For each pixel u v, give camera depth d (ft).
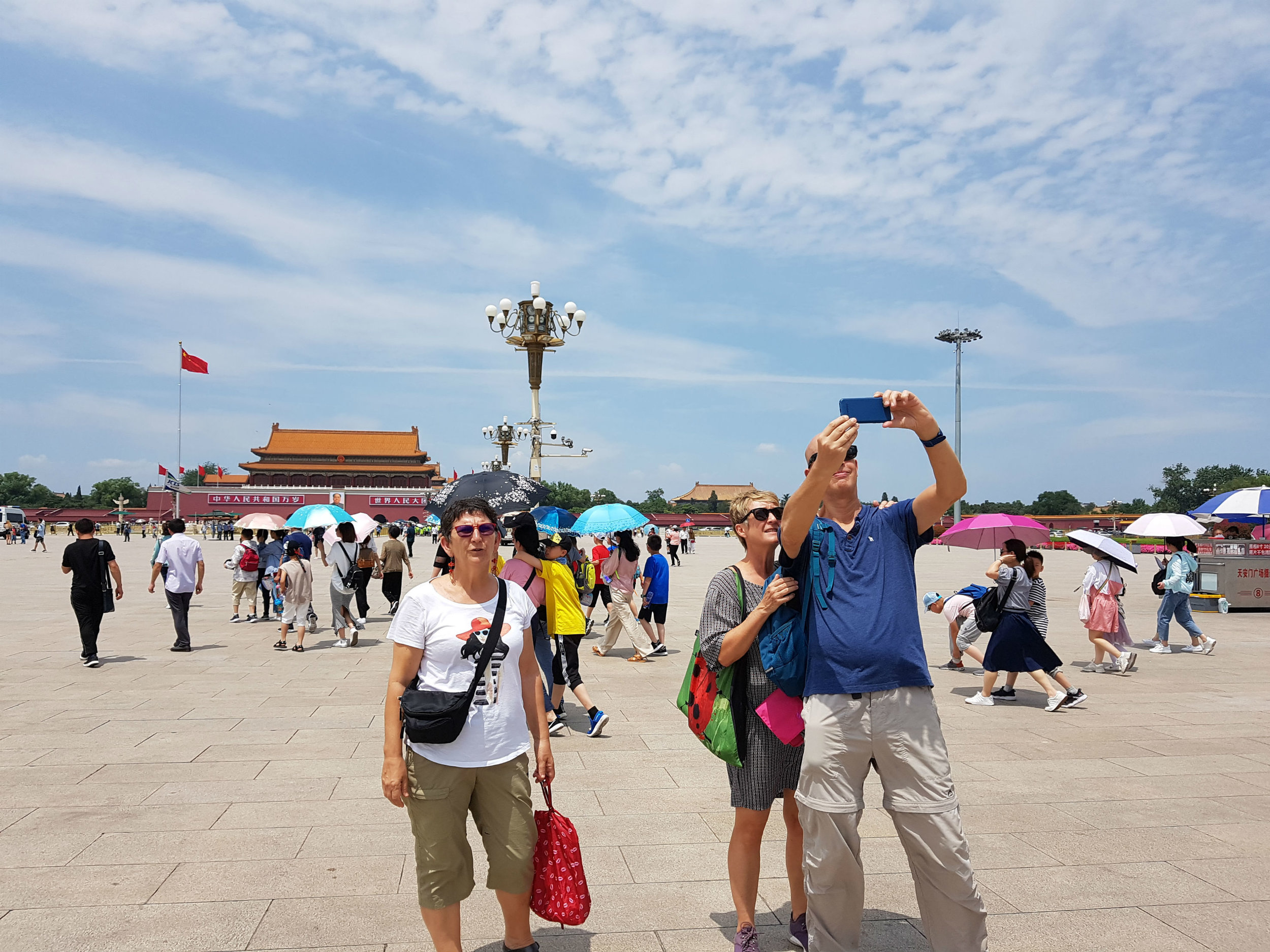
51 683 29.84
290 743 21.77
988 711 26.35
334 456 322.75
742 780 10.91
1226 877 13.58
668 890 13.23
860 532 10.36
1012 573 26.50
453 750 9.87
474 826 16.40
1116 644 34.09
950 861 9.64
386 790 9.84
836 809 9.87
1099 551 33.22
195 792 17.76
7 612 51.93
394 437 338.13
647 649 37.01
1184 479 391.24
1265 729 23.90
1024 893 12.98
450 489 27.45
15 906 12.43
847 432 9.57
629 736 23.09
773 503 11.57
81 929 11.73
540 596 22.61
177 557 37.09
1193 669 34.27
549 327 68.69
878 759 9.86
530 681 10.99
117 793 17.67
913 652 9.87
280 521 49.70
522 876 10.11
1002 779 18.98
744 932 10.79
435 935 9.95
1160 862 14.20
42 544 155.74
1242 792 18.07
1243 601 55.26
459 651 10.06
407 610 10.22
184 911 12.28
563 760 20.65
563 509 44.42
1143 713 26.04
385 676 31.48
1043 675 26.45
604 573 37.04
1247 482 377.71
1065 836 15.40
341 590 39.65
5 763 19.92
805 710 10.14
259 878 13.47
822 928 10.09
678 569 105.60
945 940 9.86
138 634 42.91
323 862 14.14
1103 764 20.29
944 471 9.87
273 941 11.42
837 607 10.03
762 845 15.10
